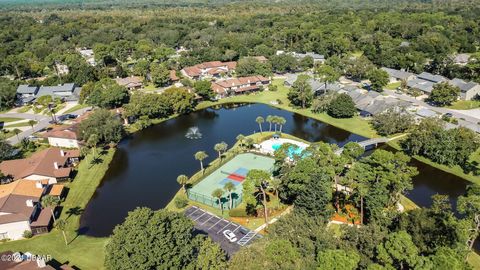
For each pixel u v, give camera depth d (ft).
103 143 475.72
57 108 610.24
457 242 218.18
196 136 504.43
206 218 312.09
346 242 226.79
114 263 211.41
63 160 403.34
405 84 637.30
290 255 201.98
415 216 234.38
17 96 640.58
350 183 318.86
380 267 192.44
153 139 499.92
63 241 290.56
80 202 346.74
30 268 223.71
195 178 380.99
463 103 570.05
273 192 350.23
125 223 224.53
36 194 329.11
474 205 246.27
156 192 364.79
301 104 604.08
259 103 629.92
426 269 193.77
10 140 487.20
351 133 496.23
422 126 422.00
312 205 287.69
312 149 340.39
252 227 298.76
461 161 389.60
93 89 615.98
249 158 422.41
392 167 303.27
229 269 205.26
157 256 207.31
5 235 292.40
